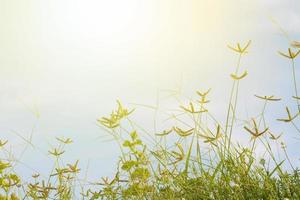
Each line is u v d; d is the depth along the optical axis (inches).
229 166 76.2
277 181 75.9
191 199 75.9
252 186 74.4
